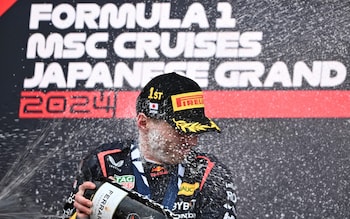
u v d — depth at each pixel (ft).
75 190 38.65
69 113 53.98
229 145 51.75
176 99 37.45
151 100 37.76
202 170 38.58
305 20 52.42
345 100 50.75
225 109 52.16
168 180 38.24
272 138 51.31
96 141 53.42
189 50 53.26
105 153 38.99
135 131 53.11
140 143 38.50
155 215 34.30
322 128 50.67
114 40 54.29
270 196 50.60
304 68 51.67
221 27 53.21
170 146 37.68
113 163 38.68
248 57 52.49
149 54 53.67
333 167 50.08
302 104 51.24
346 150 50.14
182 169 38.45
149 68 53.52
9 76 55.01
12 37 55.57
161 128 37.58
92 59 54.34
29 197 53.36
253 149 51.42
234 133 51.85
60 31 55.06
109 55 54.13
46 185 53.42
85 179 38.70
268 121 51.55
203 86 52.60
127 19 54.39
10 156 53.98
